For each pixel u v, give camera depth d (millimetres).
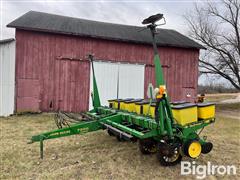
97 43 12008
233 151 5754
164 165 4617
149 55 12984
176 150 4598
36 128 7809
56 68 11422
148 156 5156
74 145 5879
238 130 8305
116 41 12312
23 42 10906
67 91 11602
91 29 12773
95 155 5191
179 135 4434
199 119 4672
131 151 5461
